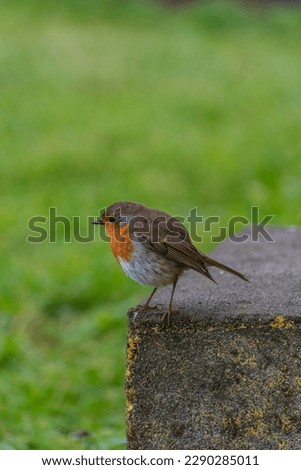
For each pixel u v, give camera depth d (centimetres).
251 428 591
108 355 1055
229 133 1966
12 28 3067
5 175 1708
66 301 1209
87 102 2264
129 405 603
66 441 825
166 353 598
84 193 1589
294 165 1694
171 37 3017
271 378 588
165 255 618
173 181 1642
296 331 583
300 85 2412
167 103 2248
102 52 2778
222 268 643
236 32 3164
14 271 1265
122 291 1209
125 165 1758
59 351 1091
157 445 601
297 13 3341
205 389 595
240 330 589
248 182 1627
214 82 2472
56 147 1864
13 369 1024
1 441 833
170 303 603
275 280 706
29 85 2412
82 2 3406
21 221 1457
